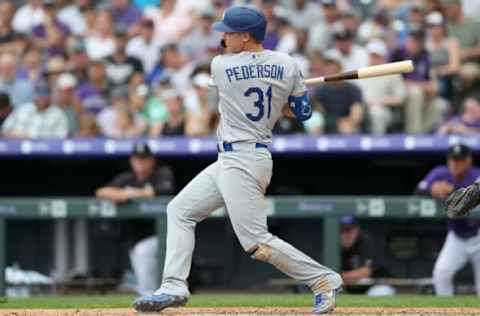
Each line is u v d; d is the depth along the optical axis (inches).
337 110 1990.7
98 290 1947.6
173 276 1071.6
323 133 1984.5
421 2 2215.8
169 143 1929.1
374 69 1076.5
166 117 2096.5
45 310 1130.0
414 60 2027.6
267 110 1053.8
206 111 2036.2
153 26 2258.9
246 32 1048.2
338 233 1690.5
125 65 2214.6
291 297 1418.6
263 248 1061.8
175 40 2255.2
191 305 1246.3
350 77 1080.2
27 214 1739.7
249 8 1055.0
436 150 1867.6
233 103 1052.5
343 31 2122.3
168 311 1096.2
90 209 1742.1
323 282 1068.5
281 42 2150.6
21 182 2063.2
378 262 1776.6
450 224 1688.0
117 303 1298.0
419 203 1683.1
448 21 2139.5
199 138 1926.7
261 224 1062.4
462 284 1895.9
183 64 2207.2
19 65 2245.3
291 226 1941.4
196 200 1075.3
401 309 1125.1
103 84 2187.5
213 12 2269.9
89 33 2345.0
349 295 1571.1
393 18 2201.0
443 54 2074.3
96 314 1075.9
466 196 1071.0
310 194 1993.1
